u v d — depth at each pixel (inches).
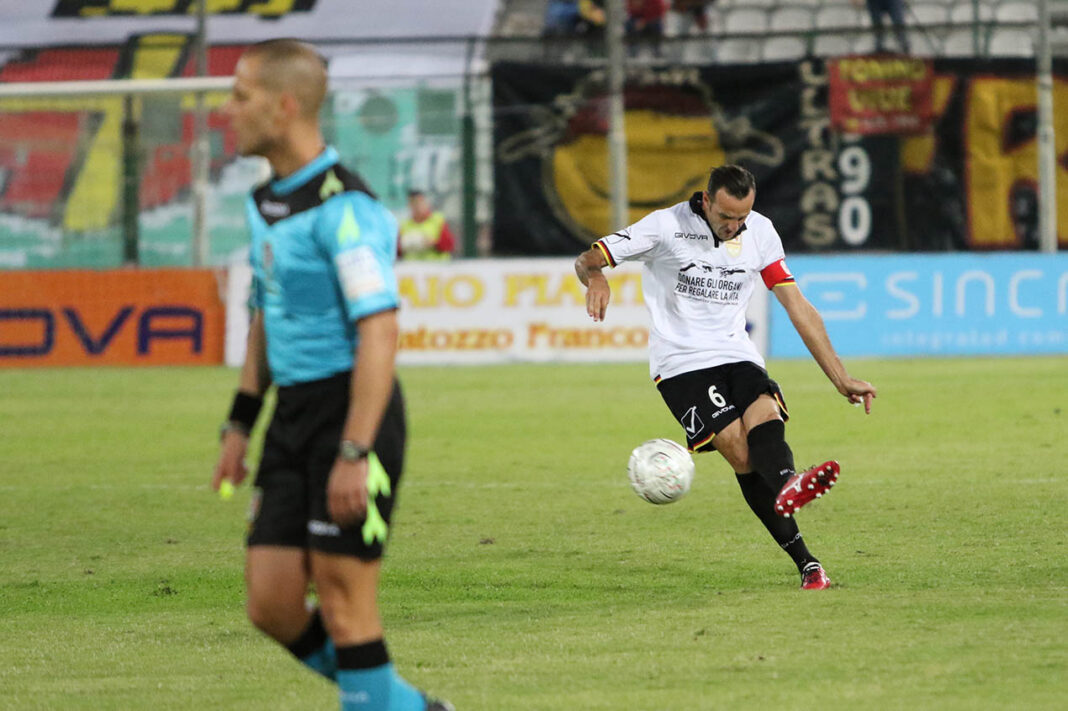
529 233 2824.8
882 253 2751.0
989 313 2354.8
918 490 1164.5
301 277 483.5
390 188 2874.0
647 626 714.2
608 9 2591.0
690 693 571.8
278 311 492.7
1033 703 539.2
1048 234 2593.5
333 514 466.0
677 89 2783.0
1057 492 1132.5
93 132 2984.7
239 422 539.5
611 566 901.8
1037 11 2642.7
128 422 1792.6
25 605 838.5
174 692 608.4
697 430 844.0
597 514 1112.2
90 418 1833.2
